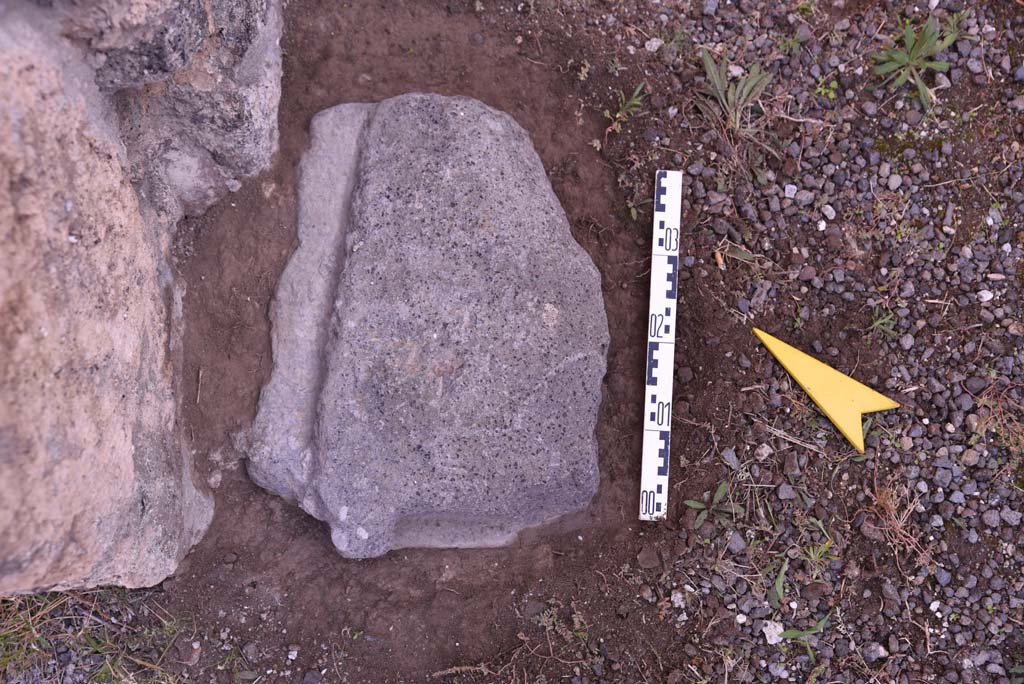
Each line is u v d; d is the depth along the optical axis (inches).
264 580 71.9
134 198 60.9
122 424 57.2
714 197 82.4
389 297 69.2
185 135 65.6
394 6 77.1
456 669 75.1
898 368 83.2
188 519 67.3
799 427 82.2
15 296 44.9
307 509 70.3
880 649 81.4
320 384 69.8
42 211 47.5
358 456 68.7
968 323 83.8
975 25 84.6
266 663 73.7
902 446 82.8
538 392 72.7
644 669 79.2
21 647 75.1
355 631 73.7
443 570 75.1
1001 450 83.7
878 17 84.4
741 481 81.1
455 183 70.9
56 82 50.2
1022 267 84.6
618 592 79.0
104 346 54.9
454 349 70.2
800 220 83.4
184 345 68.8
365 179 70.3
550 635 77.2
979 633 82.5
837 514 81.9
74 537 50.7
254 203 71.1
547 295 73.4
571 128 80.6
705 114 82.5
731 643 80.5
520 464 72.3
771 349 82.0
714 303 81.9
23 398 45.4
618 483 80.0
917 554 81.8
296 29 74.3
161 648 73.4
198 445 69.5
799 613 80.8
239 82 65.3
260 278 70.8
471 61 78.1
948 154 84.1
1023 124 84.7
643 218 82.0
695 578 80.4
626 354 80.7
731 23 83.5
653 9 82.9
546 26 80.5
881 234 83.7
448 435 70.2
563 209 77.5
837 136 83.7
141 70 56.9
